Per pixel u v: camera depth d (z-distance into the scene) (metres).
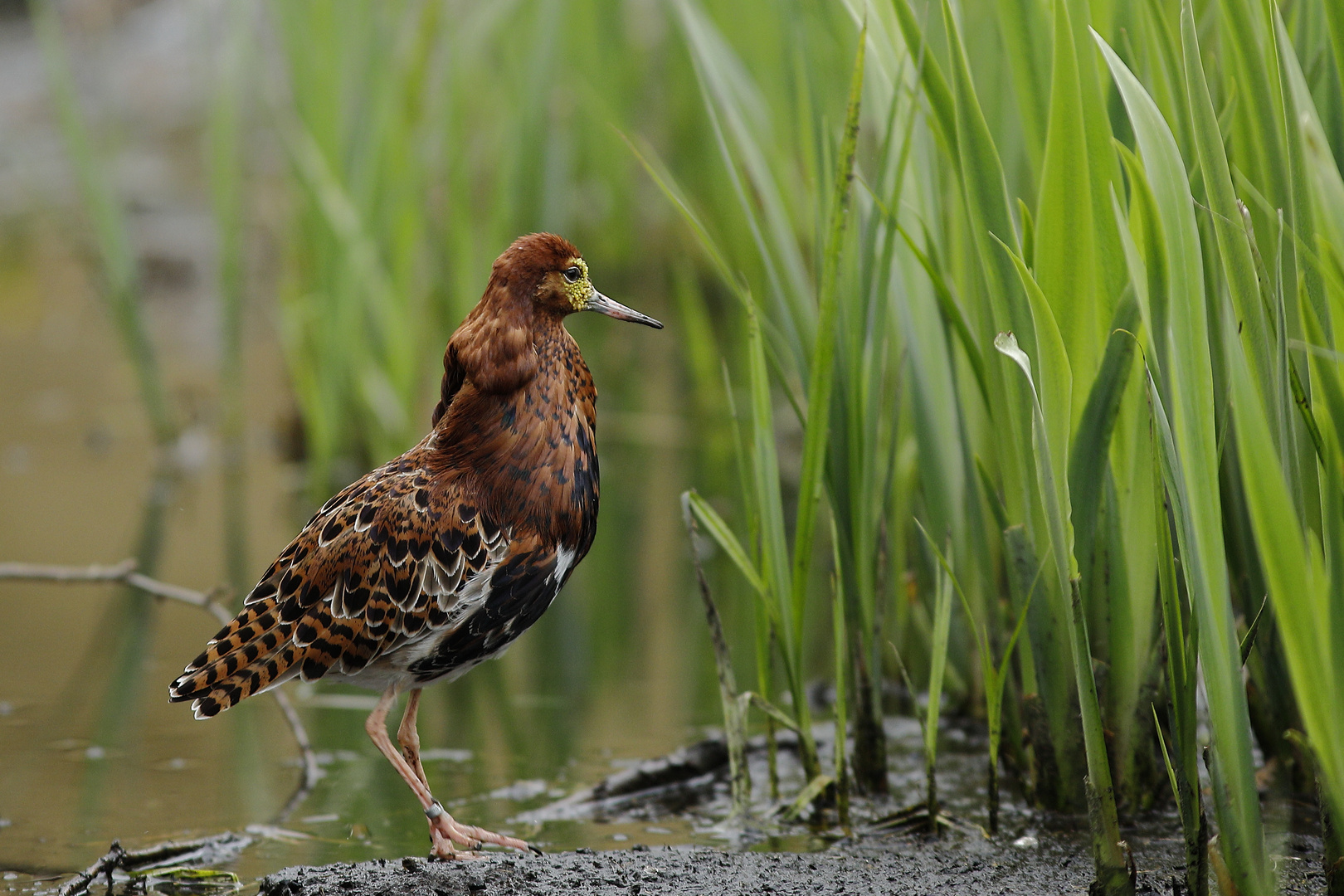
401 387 15.58
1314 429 5.46
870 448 8.07
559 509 7.33
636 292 23.44
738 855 7.10
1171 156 5.39
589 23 20.34
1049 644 7.50
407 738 7.64
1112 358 6.36
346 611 7.08
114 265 17.38
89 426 18.81
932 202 8.13
